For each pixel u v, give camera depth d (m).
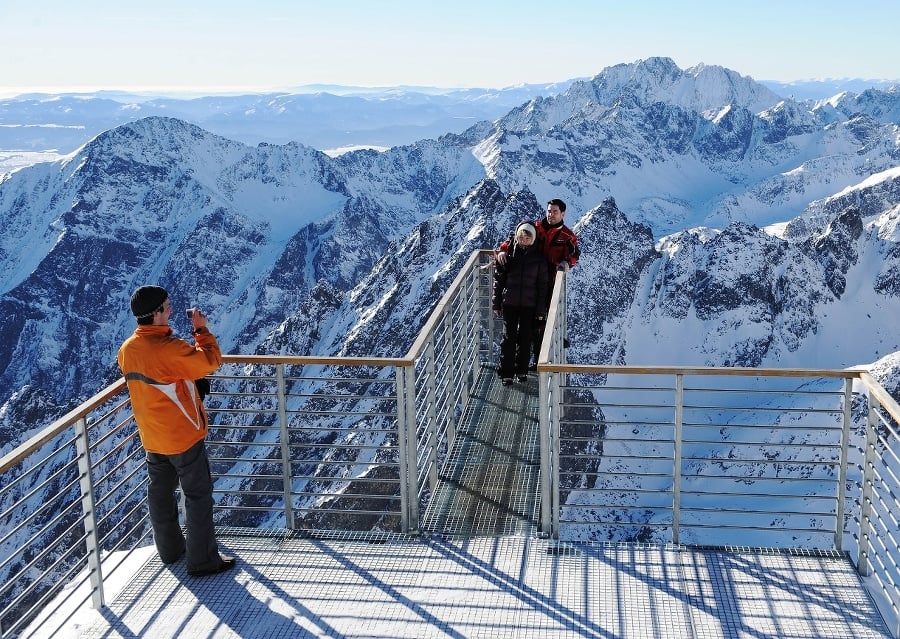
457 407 11.03
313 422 109.44
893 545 6.40
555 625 6.43
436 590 6.98
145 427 6.94
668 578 7.05
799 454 132.25
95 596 6.83
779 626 6.37
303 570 7.38
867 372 6.88
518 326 11.66
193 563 7.24
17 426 182.12
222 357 7.79
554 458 7.67
